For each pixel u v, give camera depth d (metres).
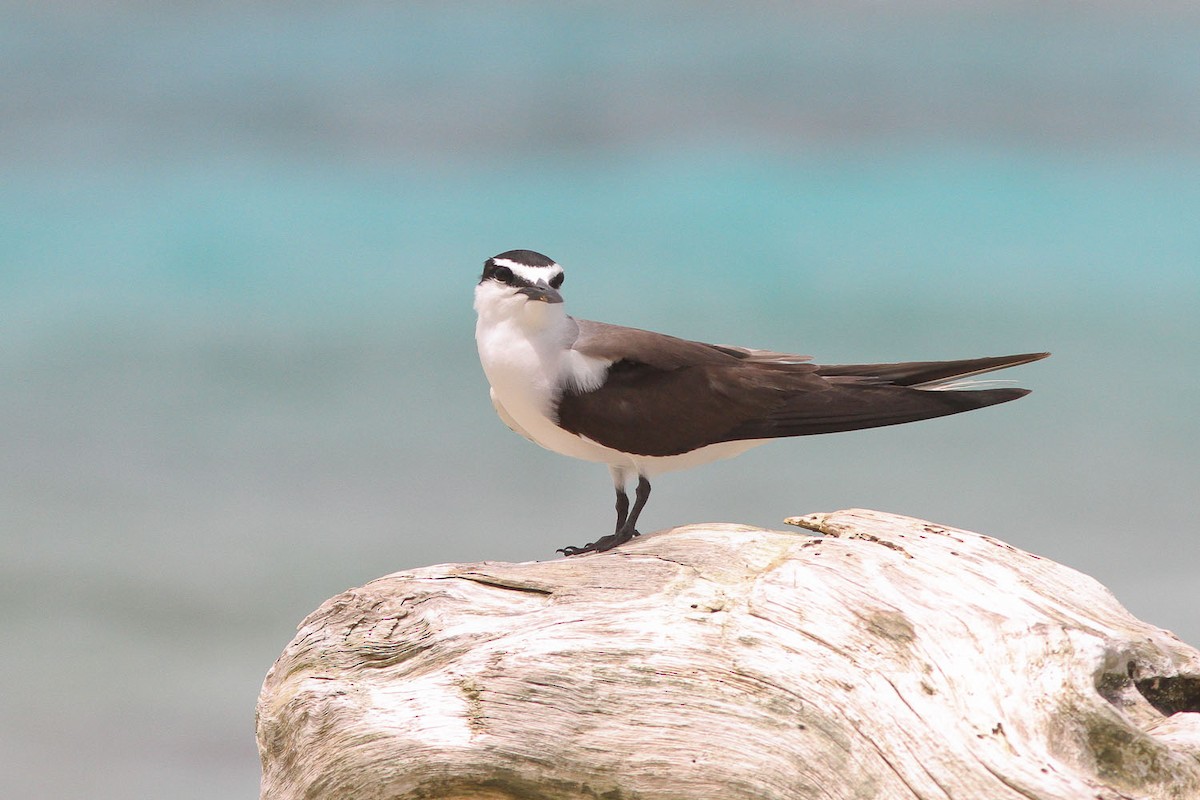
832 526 6.94
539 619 6.34
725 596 6.32
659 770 5.88
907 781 5.61
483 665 6.19
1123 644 5.87
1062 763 5.52
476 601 6.53
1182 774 5.41
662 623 6.19
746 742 5.82
